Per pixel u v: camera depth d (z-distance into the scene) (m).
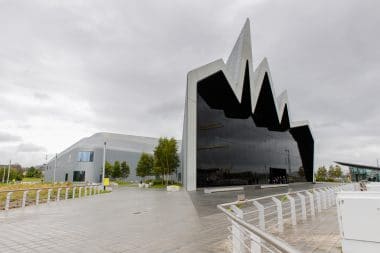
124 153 70.19
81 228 8.52
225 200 17.44
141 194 23.92
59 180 65.62
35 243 6.73
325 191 13.19
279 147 46.38
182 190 29.95
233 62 36.88
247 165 34.41
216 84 28.84
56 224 9.23
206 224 9.05
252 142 36.69
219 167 28.23
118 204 15.45
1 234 7.73
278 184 42.28
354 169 51.62
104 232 7.92
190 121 23.92
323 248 5.86
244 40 34.44
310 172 58.62
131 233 7.75
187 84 24.30
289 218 9.92
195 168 23.91
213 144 27.62
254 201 6.57
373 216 4.82
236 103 32.44
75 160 62.00
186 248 6.10
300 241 6.48
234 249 4.51
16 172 80.75
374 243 4.77
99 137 74.50
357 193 5.38
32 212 12.29
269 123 43.78
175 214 11.43
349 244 4.96
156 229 8.29
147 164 54.09
